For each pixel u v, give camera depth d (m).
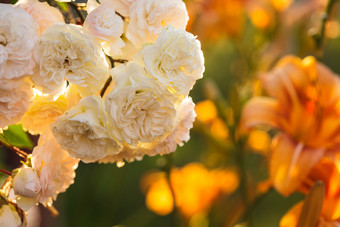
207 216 1.16
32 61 0.70
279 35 1.30
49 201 0.77
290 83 1.10
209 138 1.16
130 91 0.70
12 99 0.71
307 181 1.06
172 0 0.73
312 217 0.98
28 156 0.76
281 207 1.81
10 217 0.75
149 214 1.23
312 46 1.28
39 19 0.73
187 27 1.24
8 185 0.77
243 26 1.32
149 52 0.71
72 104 0.74
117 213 1.66
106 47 0.74
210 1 1.26
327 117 1.09
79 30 0.71
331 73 1.12
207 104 1.20
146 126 0.72
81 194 1.13
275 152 1.07
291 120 1.10
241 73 1.31
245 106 1.13
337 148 1.08
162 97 0.71
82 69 0.71
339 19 1.51
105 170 1.13
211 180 1.18
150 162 1.68
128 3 0.73
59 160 0.76
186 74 0.73
